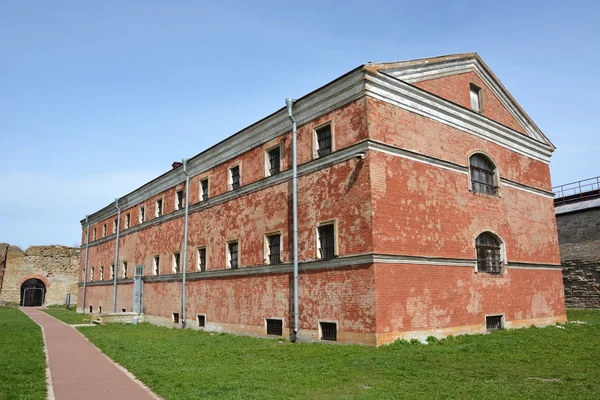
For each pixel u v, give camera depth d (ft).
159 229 89.81
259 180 61.93
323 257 50.96
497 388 27.96
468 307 53.06
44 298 167.02
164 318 82.69
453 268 52.44
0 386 29.35
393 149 48.60
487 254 58.75
